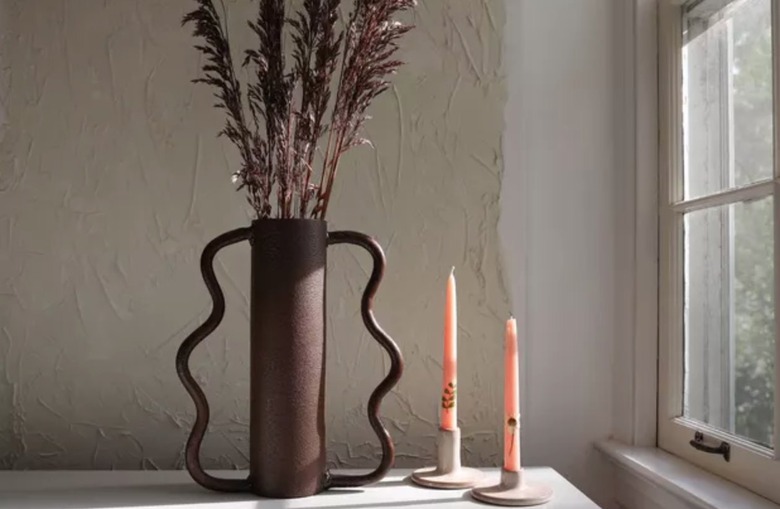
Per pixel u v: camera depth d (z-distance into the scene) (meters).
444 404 0.97
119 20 1.13
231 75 0.95
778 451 0.82
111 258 1.12
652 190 1.12
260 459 0.89
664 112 1.11
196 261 1.12
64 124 1.12
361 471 1.02
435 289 1.14
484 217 1.15
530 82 1.16
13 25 1.12
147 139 1.13
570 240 1.16
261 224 0.90
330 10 0.92
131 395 1.11
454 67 1.15
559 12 1.17
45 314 1.11
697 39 1.07
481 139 1.15
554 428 1.14
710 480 0.92
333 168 0.93
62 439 1.10
